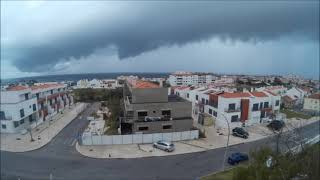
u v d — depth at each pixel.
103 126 60.97
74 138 51.44
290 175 28.95
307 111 86.38
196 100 74.88
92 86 149.62
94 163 37.84
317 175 28.77
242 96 63.19
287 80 186.12
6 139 50.78
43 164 37.69
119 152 42.38
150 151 42.84
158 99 52.97
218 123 62.09
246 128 59.81
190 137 49.84
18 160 39.47
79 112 80.56
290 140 45.47
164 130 50.97
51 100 73.75
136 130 49.75
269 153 31.36
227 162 38.38
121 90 110.81
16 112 54.56
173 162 38.25
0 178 32.84
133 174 33.88
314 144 43.47
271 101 67.69
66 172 34.66
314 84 170.50
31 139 49.81
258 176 26.91
